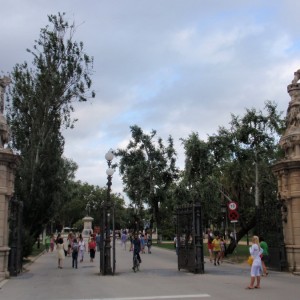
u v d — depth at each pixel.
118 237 87.31
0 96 20.38
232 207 25.91
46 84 28.72
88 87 29.66
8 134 20.22
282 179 21.47
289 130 21.92
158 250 44.44
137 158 62.69
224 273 20.30
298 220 20.31
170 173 62.22
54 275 20.19
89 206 107.06
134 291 14.23
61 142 29.38
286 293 13.24
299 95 22.41
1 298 12.82
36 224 29.19
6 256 18.77
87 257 33.88
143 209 63.75
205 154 31.70
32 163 27.69
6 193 18.72
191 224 21.05
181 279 17.84
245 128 30.61
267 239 22.36
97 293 13.82
